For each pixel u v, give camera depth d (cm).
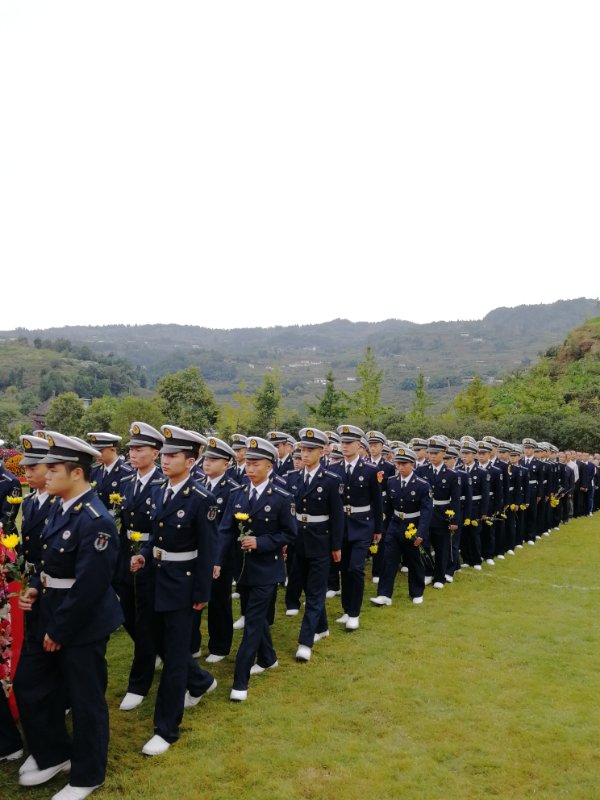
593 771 495
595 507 2114
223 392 19088
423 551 950
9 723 501
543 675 672
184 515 547
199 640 702
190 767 491
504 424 3203
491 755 515
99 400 5703
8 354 15325
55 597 467
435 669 685
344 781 475
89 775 453
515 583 1073
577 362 5472
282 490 668
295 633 808
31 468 538
